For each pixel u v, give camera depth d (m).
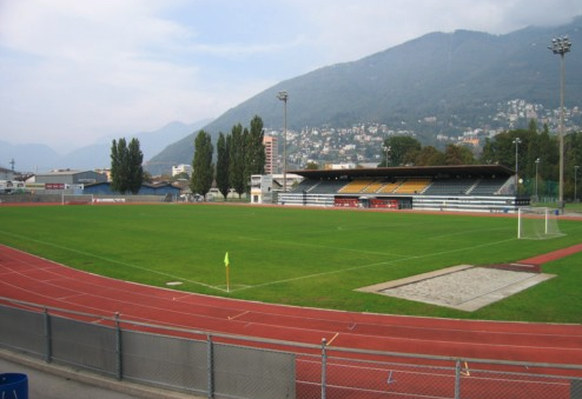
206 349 9.28
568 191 108.31
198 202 107.75
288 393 8.62
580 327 14.03
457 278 21.42
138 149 114.81
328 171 92.00
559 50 58.59
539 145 119.31
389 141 154.00
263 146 111.62
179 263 25.39
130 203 101.62
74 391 10.10
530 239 36.59
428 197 80.12
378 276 21.86
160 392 9.62
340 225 48.28
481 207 74.19
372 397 9.19
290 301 17.20
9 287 19.72
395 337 13.12
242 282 20.56
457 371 7.79
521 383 9.89
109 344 10.37
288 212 70.94
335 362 10.98
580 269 23.72
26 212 66.38
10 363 11.62
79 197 102.31
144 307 16.53
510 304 16.67
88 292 18.81
